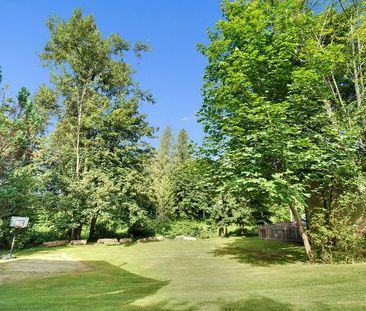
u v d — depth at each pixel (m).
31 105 19.23
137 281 9.20
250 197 11.99
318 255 11.37
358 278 7.05
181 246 20.25
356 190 11.85
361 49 13.18
